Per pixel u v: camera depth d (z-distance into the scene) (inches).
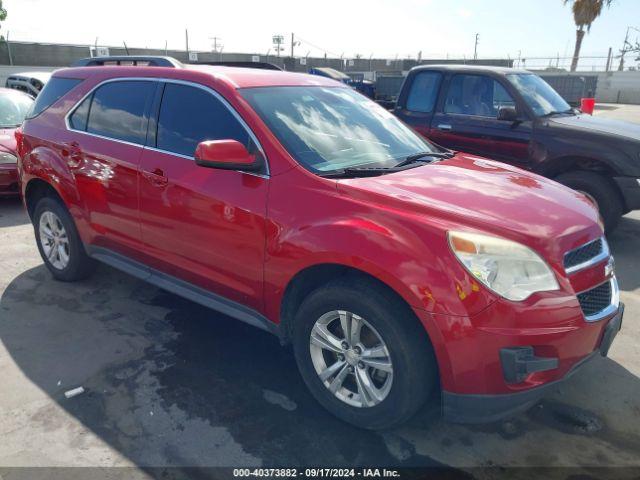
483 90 259.3
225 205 123.0
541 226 102.3
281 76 149.4
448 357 95.2
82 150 159.5
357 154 131.3
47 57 983.6
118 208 150.9
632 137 223.6
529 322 94.0
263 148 121.6
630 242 241.8
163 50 1091.3
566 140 233.5
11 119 318.3
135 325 155.2
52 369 131.6
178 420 113.6
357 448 106.7
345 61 1344.7
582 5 1272.1
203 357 138.7
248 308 127.7
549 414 118.7
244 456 103.7
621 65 1301.7
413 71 285.1
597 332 103.9
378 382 109.7
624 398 125.0
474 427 113.7
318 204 110.3
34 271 194.9
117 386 125.2
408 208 103.3
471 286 93.5
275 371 133.3
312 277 117.2
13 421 111.8
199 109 135.7
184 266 138.1
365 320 103.0
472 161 148.4
